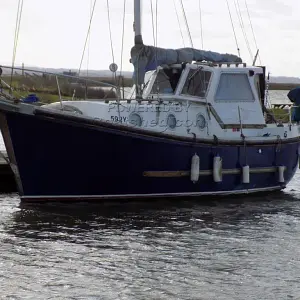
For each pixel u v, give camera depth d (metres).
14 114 13.42
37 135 13.67
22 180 14.21
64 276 9.57
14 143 13.78
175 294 8.88
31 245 11.27
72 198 14.50
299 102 18.86
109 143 13.92
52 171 14.05
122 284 9.27
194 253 10.90
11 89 14.10
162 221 13.30
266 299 8.74
